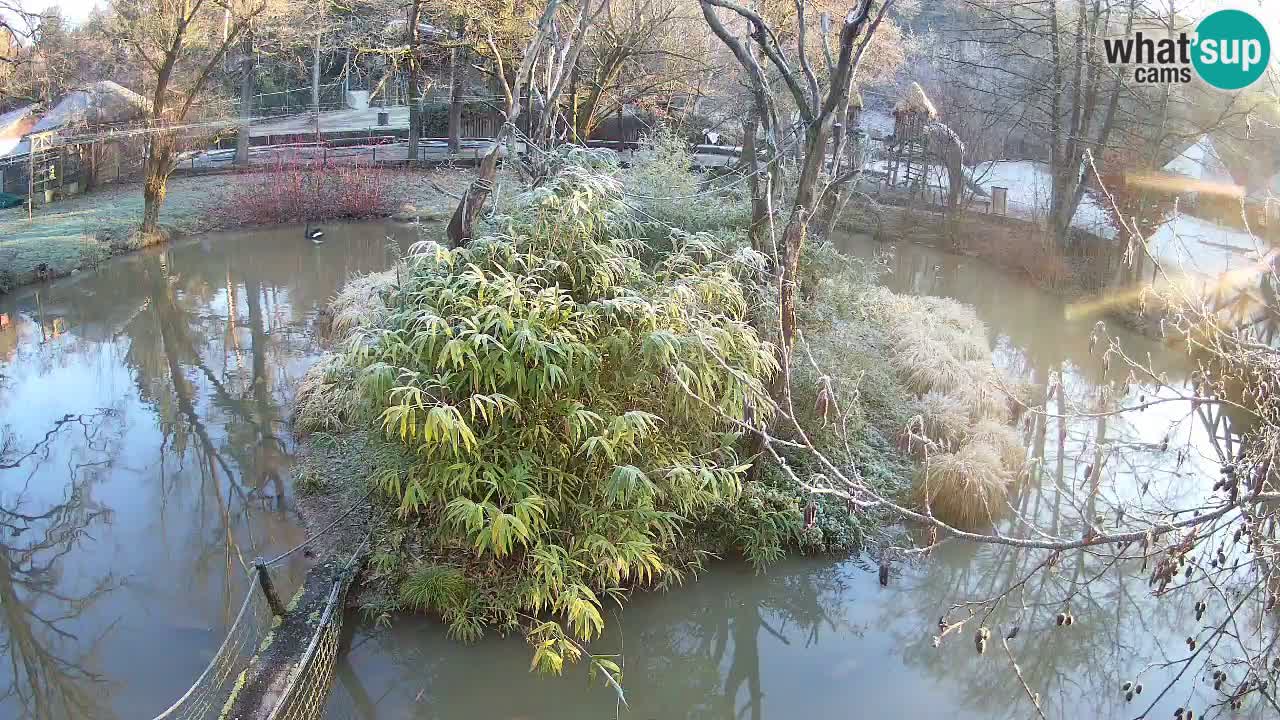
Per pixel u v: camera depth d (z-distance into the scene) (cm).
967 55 2209
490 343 570
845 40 696
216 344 1309
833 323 933
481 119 3200
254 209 2153
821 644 662
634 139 2811
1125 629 662
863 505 356
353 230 2116
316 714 543
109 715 560
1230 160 1335
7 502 847
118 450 958
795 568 723
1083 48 1542
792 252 738
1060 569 732
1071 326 1411
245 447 948
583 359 579
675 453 638
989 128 2014
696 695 611
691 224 930
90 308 1478
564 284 642
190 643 634
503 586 616
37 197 2127
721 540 727
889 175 2317
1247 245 1161
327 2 2355
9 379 1173
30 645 639
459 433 556
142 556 748
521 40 1784
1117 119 1570
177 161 1977
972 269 1802
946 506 778
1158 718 567
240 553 733
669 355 592
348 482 809
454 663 597
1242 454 410
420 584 615
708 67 1916
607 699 590
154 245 1872
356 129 3130
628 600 668
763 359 646
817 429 803
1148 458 843
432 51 2589
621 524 600
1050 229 1627
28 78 2111
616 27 1788
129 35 1859
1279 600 383
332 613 597
